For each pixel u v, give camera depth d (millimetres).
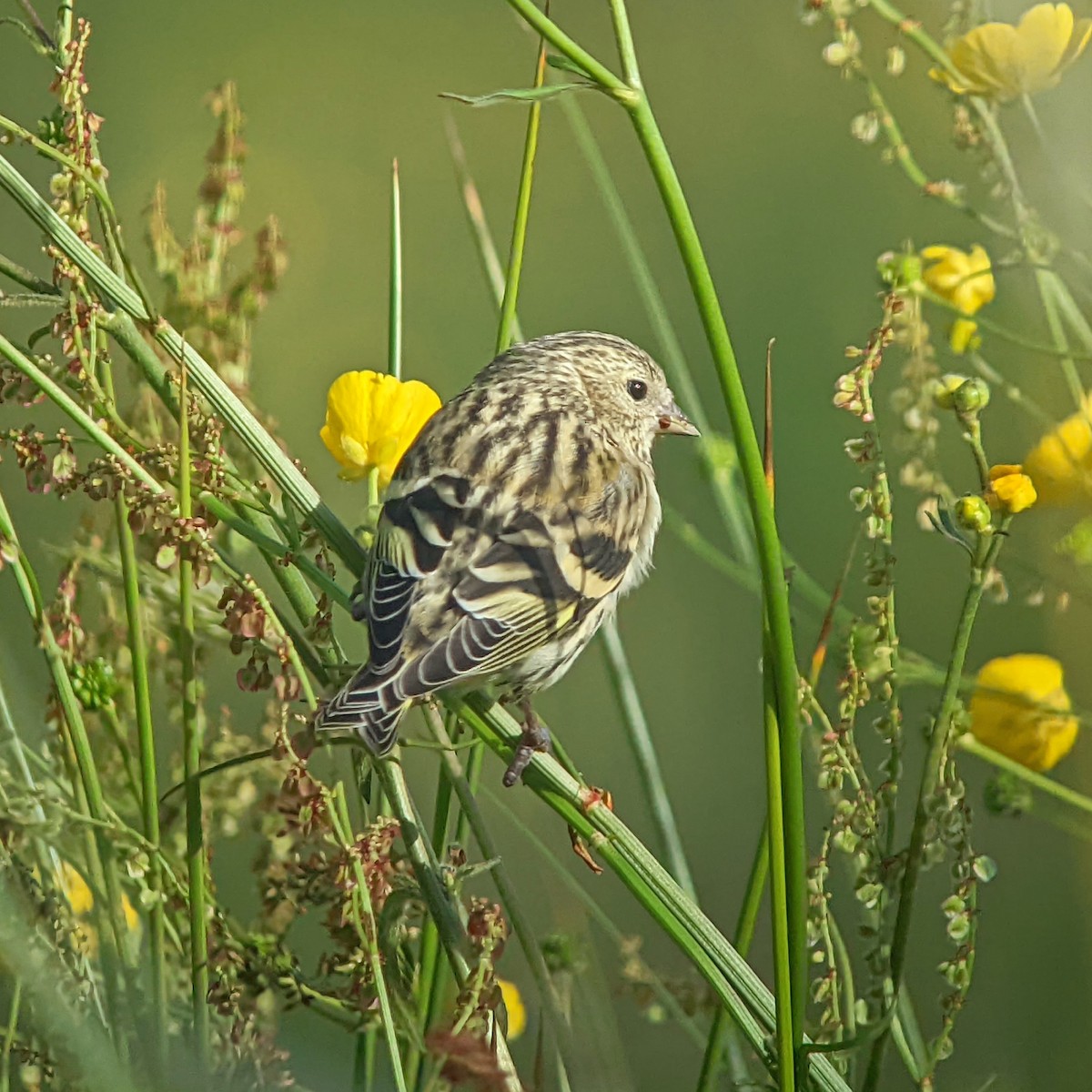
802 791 6547
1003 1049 11008
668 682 14031
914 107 16297
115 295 7379
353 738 7211
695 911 6973
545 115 18578
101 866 7367
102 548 8156
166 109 18781
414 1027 6887
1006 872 11742
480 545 8422
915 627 13234
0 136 7246
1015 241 7844
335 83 19453
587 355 9820
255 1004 7195
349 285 17469
